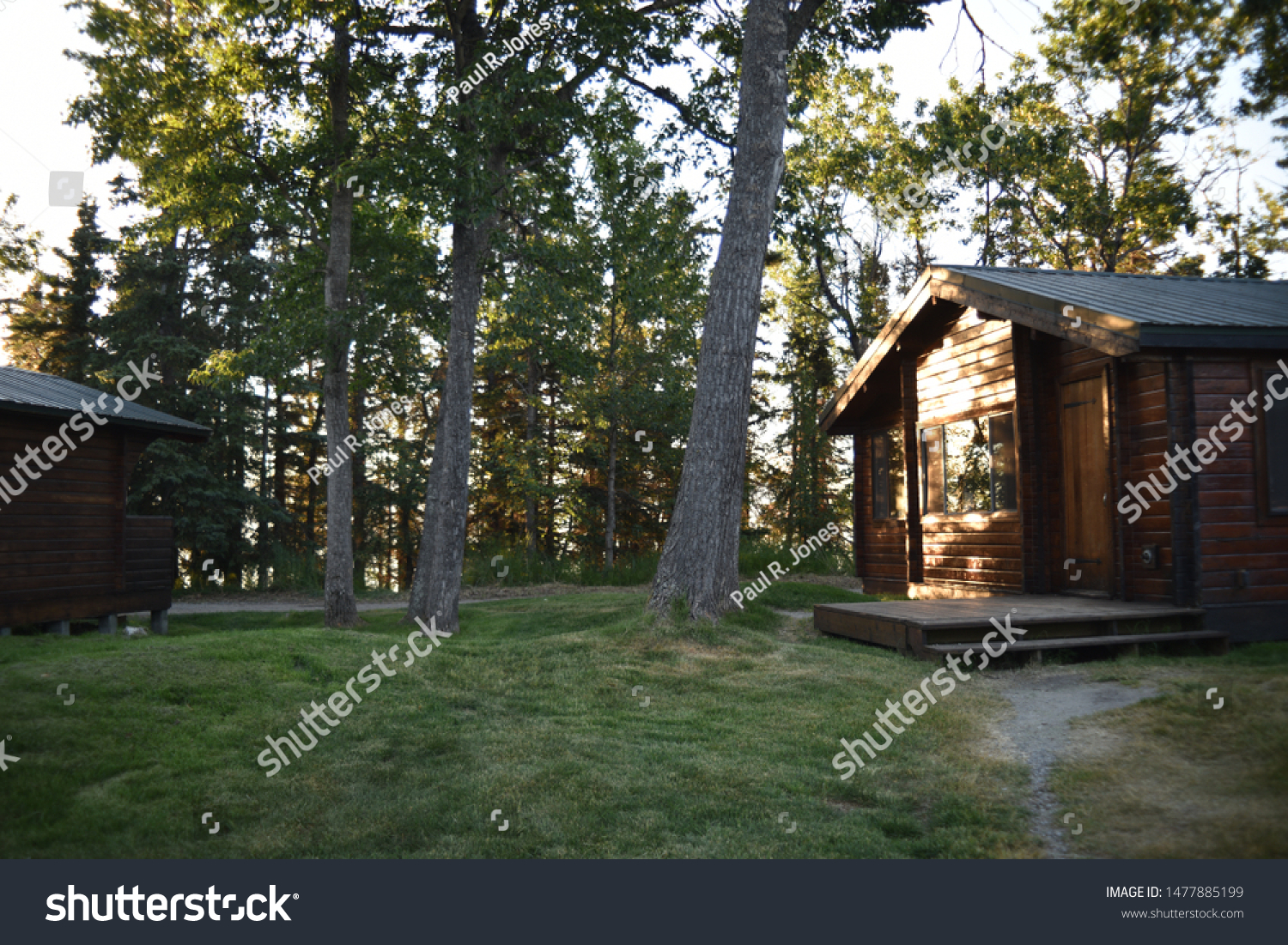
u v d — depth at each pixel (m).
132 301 25.64
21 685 6.02
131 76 13.85
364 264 16.91
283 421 29.77
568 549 32.59
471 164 12.30
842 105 25.34
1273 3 11.20
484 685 7.35
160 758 5.17
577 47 13.55
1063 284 10.97
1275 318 8.92
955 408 12.94
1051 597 10.43
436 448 15.11
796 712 6.59
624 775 5.23
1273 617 8.84
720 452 10.29
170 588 15.40
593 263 15.04
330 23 13.92
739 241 10.62
